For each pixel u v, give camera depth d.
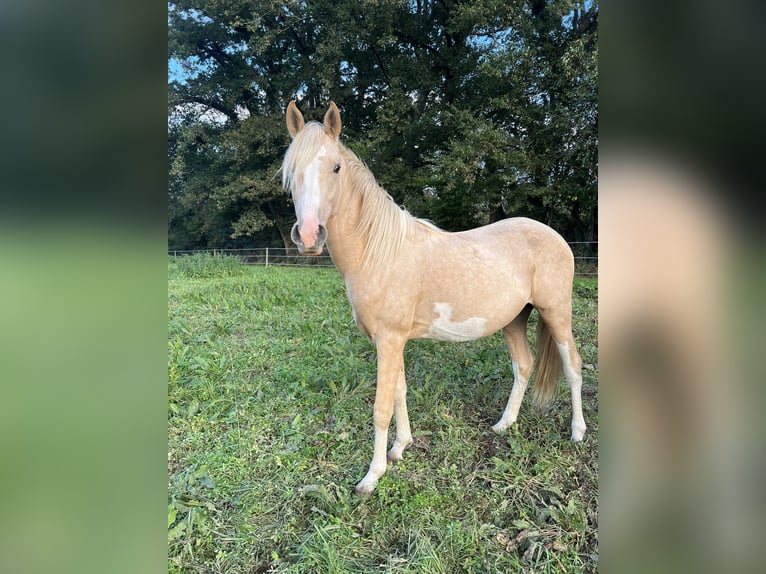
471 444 2.27
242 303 5.40
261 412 2.65
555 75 9.27
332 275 8.78
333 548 1.56
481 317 2.03
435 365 3.34
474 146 9.16
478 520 1.73
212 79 13.85
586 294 5.68
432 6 11.91
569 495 1.86
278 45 13.48
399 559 1.53
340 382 3.04
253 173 13.10
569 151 9.00
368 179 1.87
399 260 1.88
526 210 10.91
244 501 1.87
